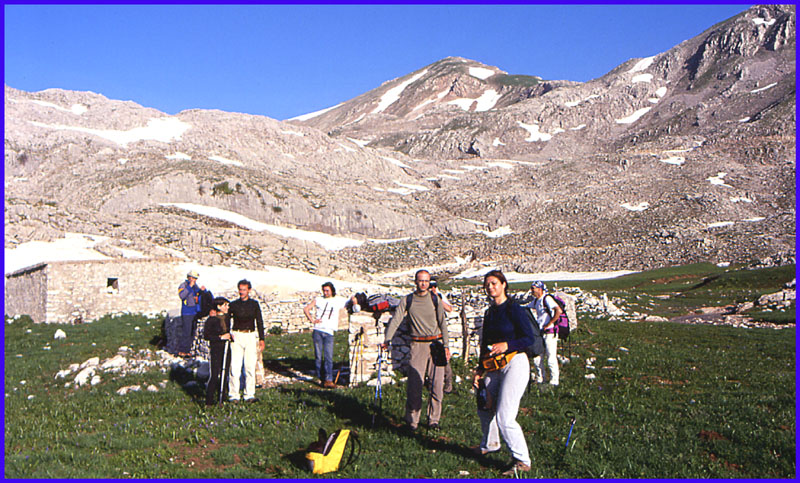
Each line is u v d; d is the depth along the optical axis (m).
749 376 13.44
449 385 11.65
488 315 8.02
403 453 8.36
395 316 9.60
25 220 82.94
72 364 16.75
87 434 9.22
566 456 8.12
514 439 7.59
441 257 133.00
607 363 15.15
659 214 155.75
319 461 7.66
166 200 152.38
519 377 7.65
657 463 7.87
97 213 106.69
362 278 84.69
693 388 12.23
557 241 144.25
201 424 9.78
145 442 8.80
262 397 11.73
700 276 80.38
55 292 29.95
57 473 7.46
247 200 155.38
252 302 11.62
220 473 7.52
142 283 32.88
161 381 13.75
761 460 7.95
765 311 33.00
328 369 13.29
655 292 61.12
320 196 168.62
